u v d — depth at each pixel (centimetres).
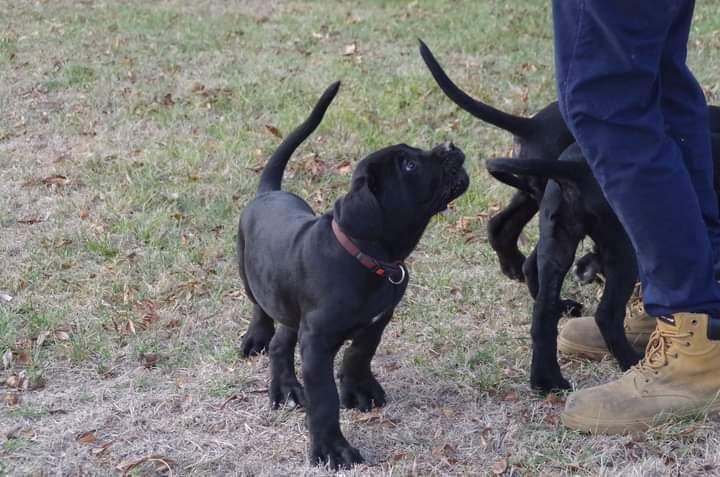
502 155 862
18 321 586
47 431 462
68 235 717
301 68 1169
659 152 409
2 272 658
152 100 1045
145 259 676
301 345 434
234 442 452
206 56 1241
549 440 446
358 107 994
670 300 429
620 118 407
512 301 615
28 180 827
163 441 453
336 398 431
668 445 432
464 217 742
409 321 586
